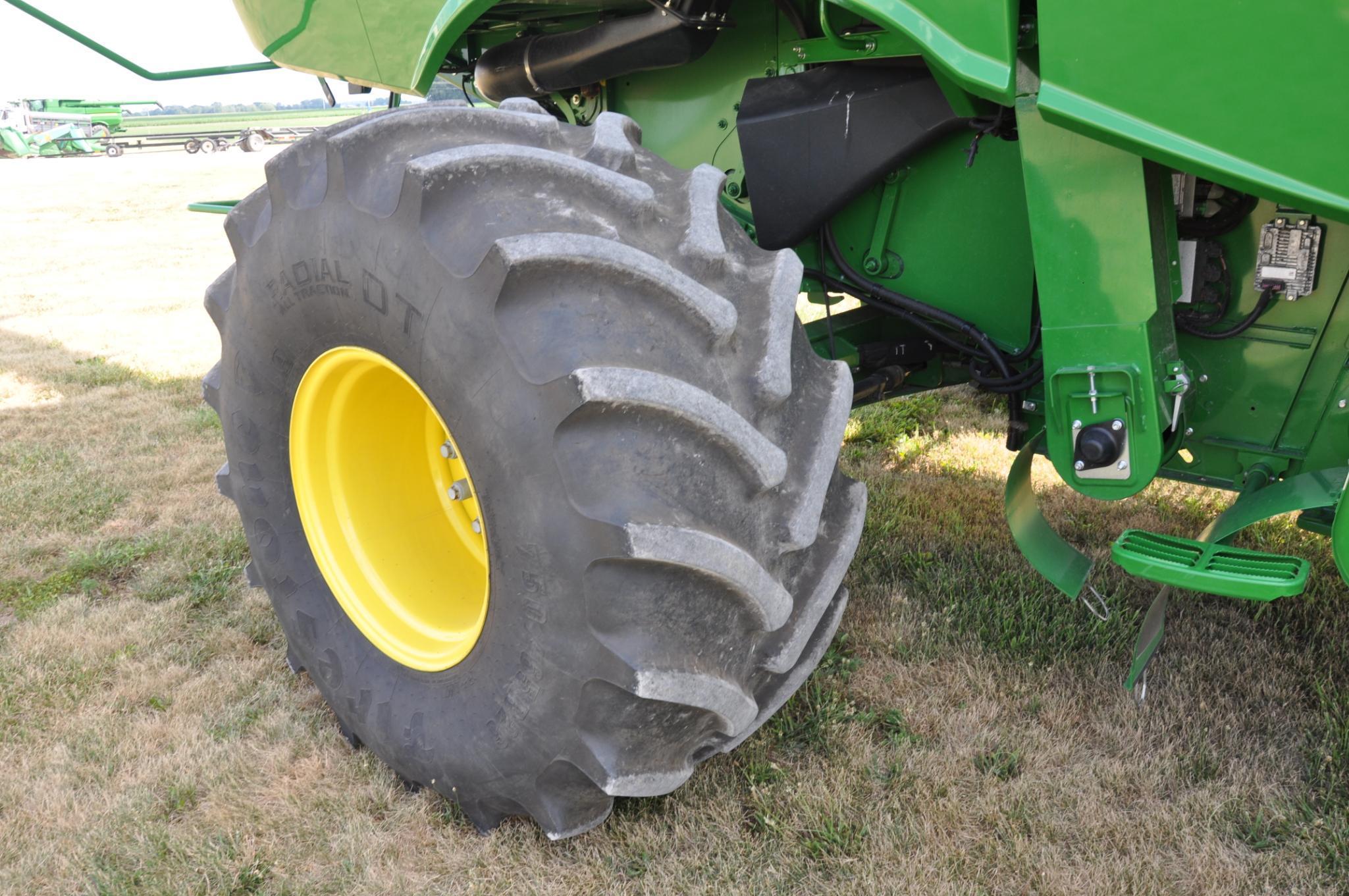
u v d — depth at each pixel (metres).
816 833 2.05
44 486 4.02
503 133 1.92
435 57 2.30
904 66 2.19
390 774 2.31
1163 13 1.35
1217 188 1.92
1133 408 1.78
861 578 3.05
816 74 2.30
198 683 2.64
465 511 2.47
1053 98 1.46
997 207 2.23
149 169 26.08
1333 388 1.97
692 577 1.66
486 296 1.65
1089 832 2.03
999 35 1.48
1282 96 1.32
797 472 1.77
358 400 2.24
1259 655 2.56
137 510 3.79
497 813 2.08
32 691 2.62
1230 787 2.13
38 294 9.08
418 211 1.73
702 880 1.95
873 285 2.40
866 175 2.26
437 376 1.77
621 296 1.66
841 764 2.25
